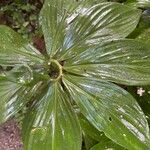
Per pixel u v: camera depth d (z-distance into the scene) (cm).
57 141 35
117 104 35
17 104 36
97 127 35
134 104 35
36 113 37
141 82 35
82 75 37
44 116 36
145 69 35
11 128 85
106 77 36
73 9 39
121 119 35
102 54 36
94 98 36
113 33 37
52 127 36
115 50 36
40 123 36
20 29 88
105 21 38
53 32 38
